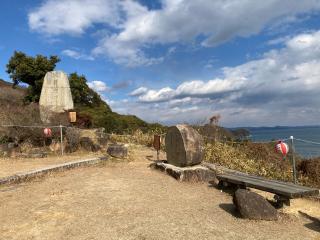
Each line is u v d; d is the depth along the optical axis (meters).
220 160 12.49
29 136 14.84
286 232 5.76
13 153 13.09
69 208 6.93
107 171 10.68
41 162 11.86
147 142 17.20
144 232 5.60
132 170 10.85
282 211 6.86
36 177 9.59
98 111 25.06
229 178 8.26
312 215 6.76
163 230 5.68
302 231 5.86
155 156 13.74
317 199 7.91
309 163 11.05
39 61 24.39
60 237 5.54
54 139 14.77
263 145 13.50
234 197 6.59
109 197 7.66
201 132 15.09
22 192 8.17
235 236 5.48
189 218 6.29
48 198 7.65
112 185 8.79
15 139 14.37
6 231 5.85
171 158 10.48
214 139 14.24
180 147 10.01
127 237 5.43
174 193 8.12
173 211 6.69
